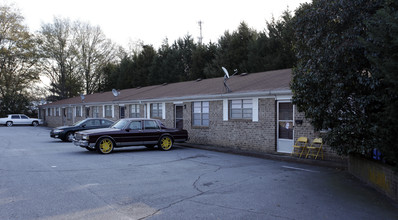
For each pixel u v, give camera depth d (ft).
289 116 41.81
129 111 78.64
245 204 19.26
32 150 45.96
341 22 23.16
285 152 41.91
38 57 145.69
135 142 44.50
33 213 17.19
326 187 23.85
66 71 152.66
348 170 30.76
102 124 61.93
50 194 21.12
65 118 119.44
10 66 148.87
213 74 109.40
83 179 25.95
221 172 29.73
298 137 39.86
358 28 22.20
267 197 20.92
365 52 20.67
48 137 71.26
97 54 159.63
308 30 25.39
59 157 38.65
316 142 37.04
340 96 23.00
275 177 27.61
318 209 18.37
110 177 26.86
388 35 17.39
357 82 22.57
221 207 18.62
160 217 16.76
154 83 139.74
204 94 53.62
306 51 26.40
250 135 46.39
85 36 156.35
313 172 30.27
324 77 23.88
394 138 18.39
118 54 171.22
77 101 112.16
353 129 22.75
